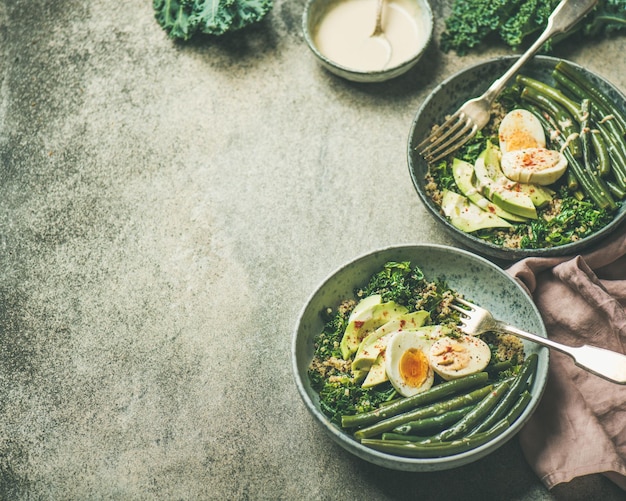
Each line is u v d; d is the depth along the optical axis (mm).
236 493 805
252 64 986
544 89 859
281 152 941
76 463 827
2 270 914
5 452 834
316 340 799
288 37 996
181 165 946
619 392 775
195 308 880
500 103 883
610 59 949
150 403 844
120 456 826
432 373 761
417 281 804
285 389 837
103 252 913
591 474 789
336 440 725
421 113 867
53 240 923
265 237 903
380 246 891
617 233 821
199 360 857
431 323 791
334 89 965
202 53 997
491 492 788
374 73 908
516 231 828
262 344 858
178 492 810
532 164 827
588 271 802
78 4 1037
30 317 890
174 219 921
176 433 830
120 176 947
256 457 815
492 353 780
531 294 815
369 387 762
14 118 987
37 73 1007
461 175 848
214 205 923
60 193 945
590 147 835
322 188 920
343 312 805
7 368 868
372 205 908
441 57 968
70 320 885
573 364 794
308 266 888
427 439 719
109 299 891
